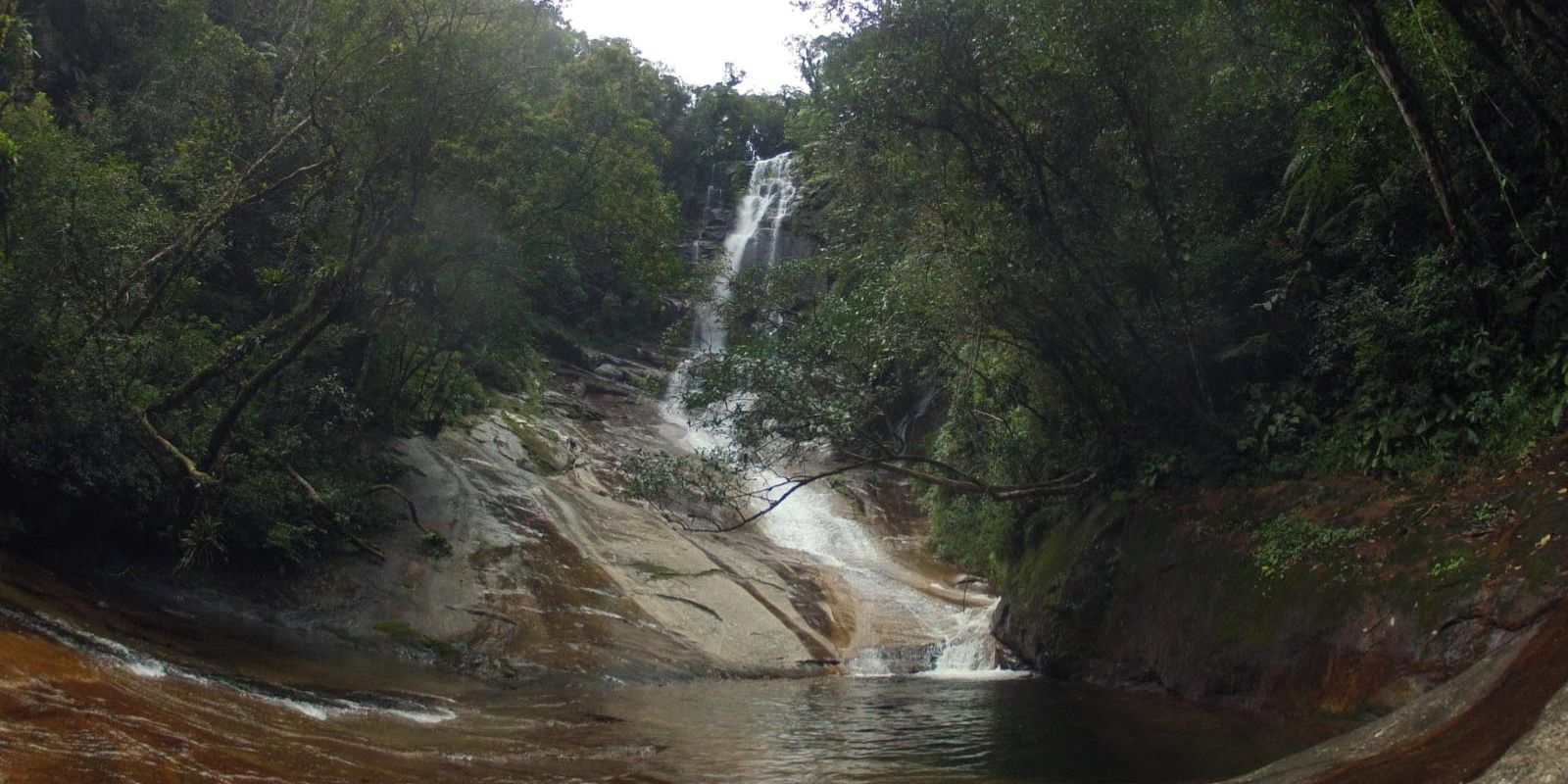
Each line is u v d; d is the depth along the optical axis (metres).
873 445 14.96
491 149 17.95
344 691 11.02
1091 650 14.13
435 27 16.12
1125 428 14.83
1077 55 11.85
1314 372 12.49
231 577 15.38
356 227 16.02
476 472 21.30
